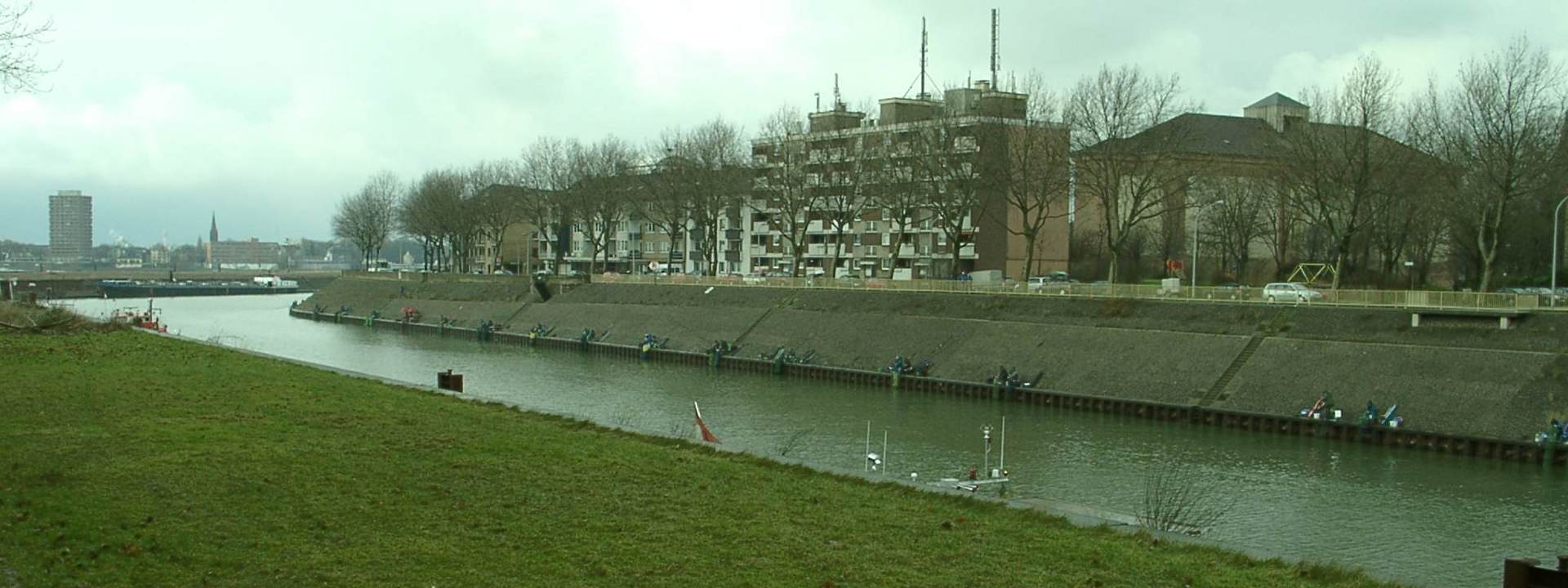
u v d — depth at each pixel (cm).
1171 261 15962
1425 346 9244
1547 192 12475
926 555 3356
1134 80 13362
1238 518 6256
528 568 3061
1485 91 11162
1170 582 3219
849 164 17112
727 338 14712
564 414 5997
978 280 16275
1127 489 6856
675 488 4084
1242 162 16600
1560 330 8875
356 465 4178
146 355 8019
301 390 6231
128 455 4162
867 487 4419
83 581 2794
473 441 4775
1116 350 10919
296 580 2888
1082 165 13475
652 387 11675
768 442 8356
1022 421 9525
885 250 19850
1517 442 7800
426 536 3319
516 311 18925
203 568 2952
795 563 3209
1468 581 5138
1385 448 8262
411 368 13262
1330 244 15562
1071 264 19400
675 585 2969
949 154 14975
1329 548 5659
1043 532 3753
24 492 3575
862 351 12925
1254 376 9725
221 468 4006
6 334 9112
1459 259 15188
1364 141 11338
